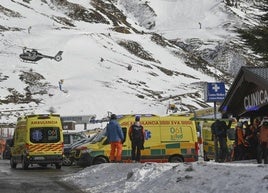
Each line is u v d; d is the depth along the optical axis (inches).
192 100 5191.9
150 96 5826.8
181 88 6747.1
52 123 1337.4
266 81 885.8
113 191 714.8
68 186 816.9
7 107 4933.6
